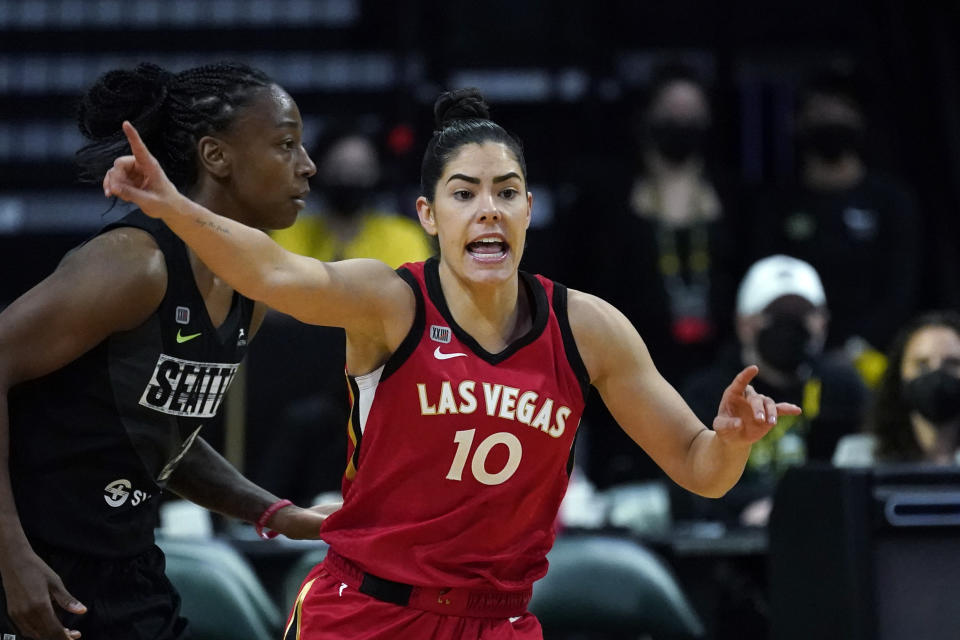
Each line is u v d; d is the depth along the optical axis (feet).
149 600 30.37
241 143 29.96
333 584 29.14
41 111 82.33
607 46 84.79
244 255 25.59
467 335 28.17
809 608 35.65
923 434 48.62
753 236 69.82
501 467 27.94
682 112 67.72
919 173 81.82
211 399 30.48
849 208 68.95
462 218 28.07
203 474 33.37
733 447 27.50
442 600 28.30
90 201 81.46
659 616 39.01
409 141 76.79
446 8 83.20
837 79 71.41
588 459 67.41
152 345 28.89
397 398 27.91
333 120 64.13
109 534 29.35
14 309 27.78
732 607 49.60
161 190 24.56
